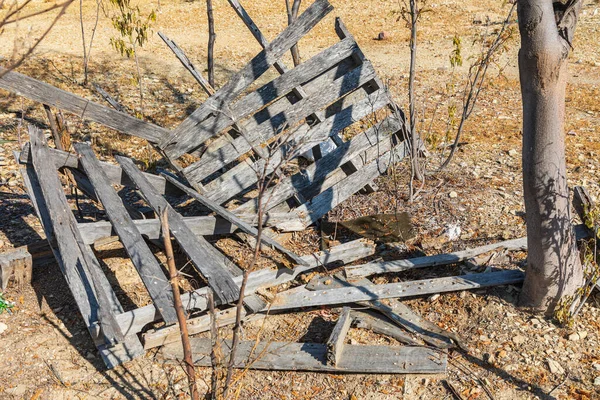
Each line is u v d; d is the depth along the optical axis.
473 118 10.20
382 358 4.90
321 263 5.89
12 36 15.29
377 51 14.60
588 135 9.23
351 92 7.21
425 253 6.23
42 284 6.13
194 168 6.73
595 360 4.83
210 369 4.97
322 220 6.95
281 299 5.48
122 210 6.05
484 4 18.30
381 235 6.54
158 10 19.42
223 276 5.29
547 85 4.54
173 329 5.14
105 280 5.46
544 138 4.66
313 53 14.66
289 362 4.91
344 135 9.10
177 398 4.67
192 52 14.59
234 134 7.36
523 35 4.50
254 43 15.70
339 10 18.86
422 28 16.39
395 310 5.37
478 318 5.32
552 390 4.60
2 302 5.70
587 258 5.12
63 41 14.98
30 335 5.41
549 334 5.08
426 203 7.14
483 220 6.73
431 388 4.68
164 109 10.77
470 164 8.21
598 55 13.38
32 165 6.77
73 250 5.63
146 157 8.98
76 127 9.80
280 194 6.80
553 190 4.77
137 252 5.52
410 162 7.54
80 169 6.84
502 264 5.86
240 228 6.21
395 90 11.68
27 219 7.39
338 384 4.79
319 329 5.36
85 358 5.16
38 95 6.48
